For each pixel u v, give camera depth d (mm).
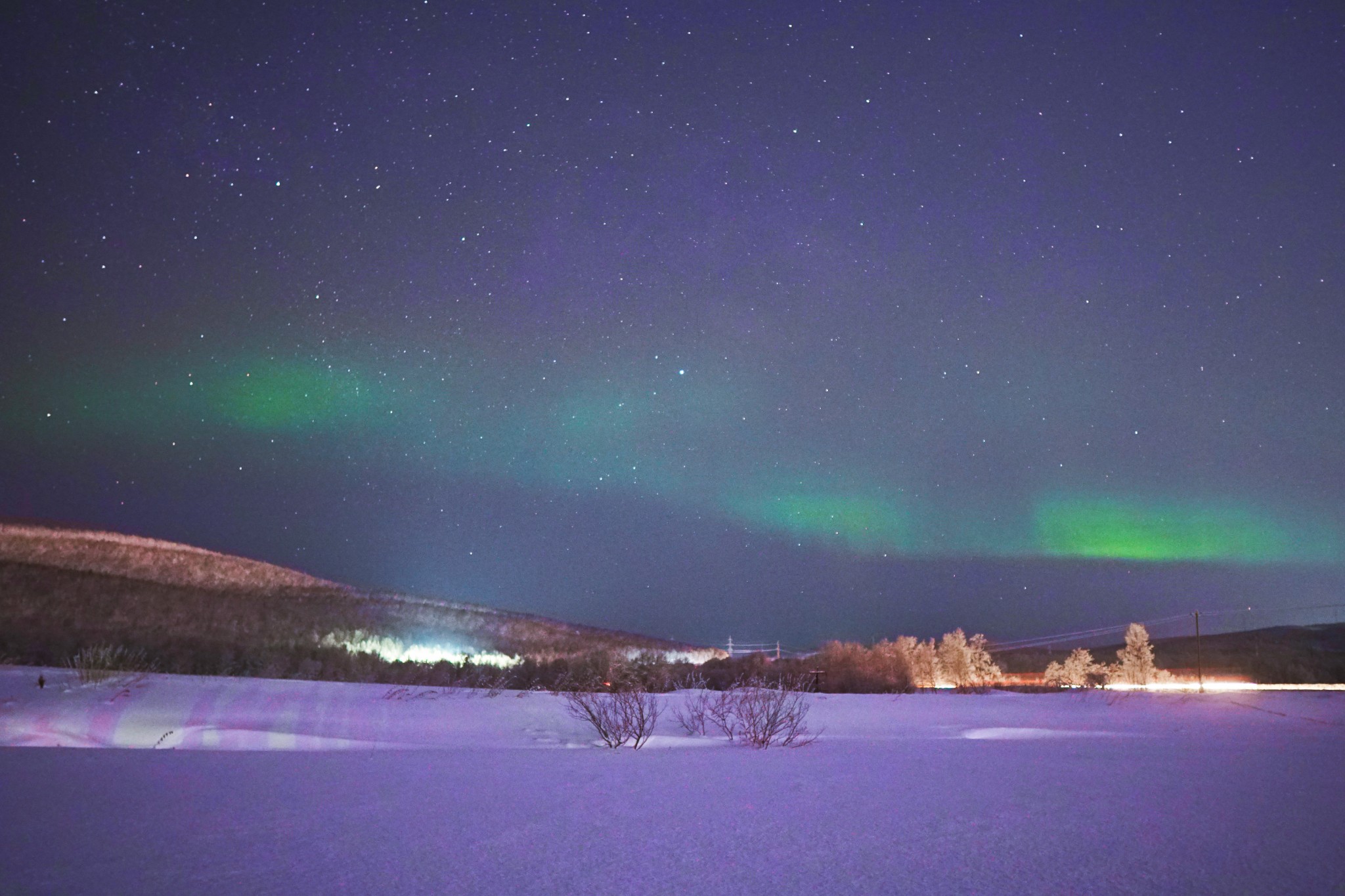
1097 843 4699
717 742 10969
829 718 14867
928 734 12188
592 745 10719
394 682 26438
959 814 5570
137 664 19125
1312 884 3889
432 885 3902
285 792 6426
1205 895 3729
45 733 10625
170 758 8336
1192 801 6051
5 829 5078
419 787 6699
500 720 13273
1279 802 6023
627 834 4969
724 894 3764
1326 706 18078
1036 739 11148
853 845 4668
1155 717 15344
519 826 5199
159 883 3932
